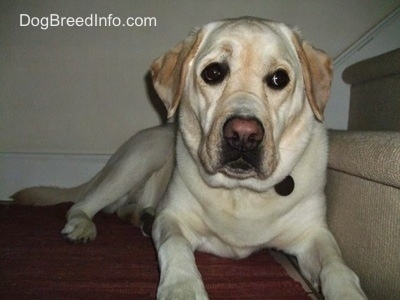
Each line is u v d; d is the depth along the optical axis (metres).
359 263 0.48
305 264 0.51
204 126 0.48
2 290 0.43
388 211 0.42
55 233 0.65
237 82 0.47
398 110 0.68
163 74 0.56
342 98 0.93
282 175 0.50
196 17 0.95
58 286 0.45
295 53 0.52
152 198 0.76
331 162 0.55
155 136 0.74
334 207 0.57
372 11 0.94
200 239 0.55
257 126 0.43
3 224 0.70
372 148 0.44
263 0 0.94
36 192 0.82
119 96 0.97
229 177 0.48
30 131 0.97
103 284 0.46
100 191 0.71
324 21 0.94
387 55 0.71
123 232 0.68
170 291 0.38
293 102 0.50
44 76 0.96
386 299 0.42
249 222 0.51
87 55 0.95
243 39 0.48
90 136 0.98
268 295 0.43
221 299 0.42
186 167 0.54
